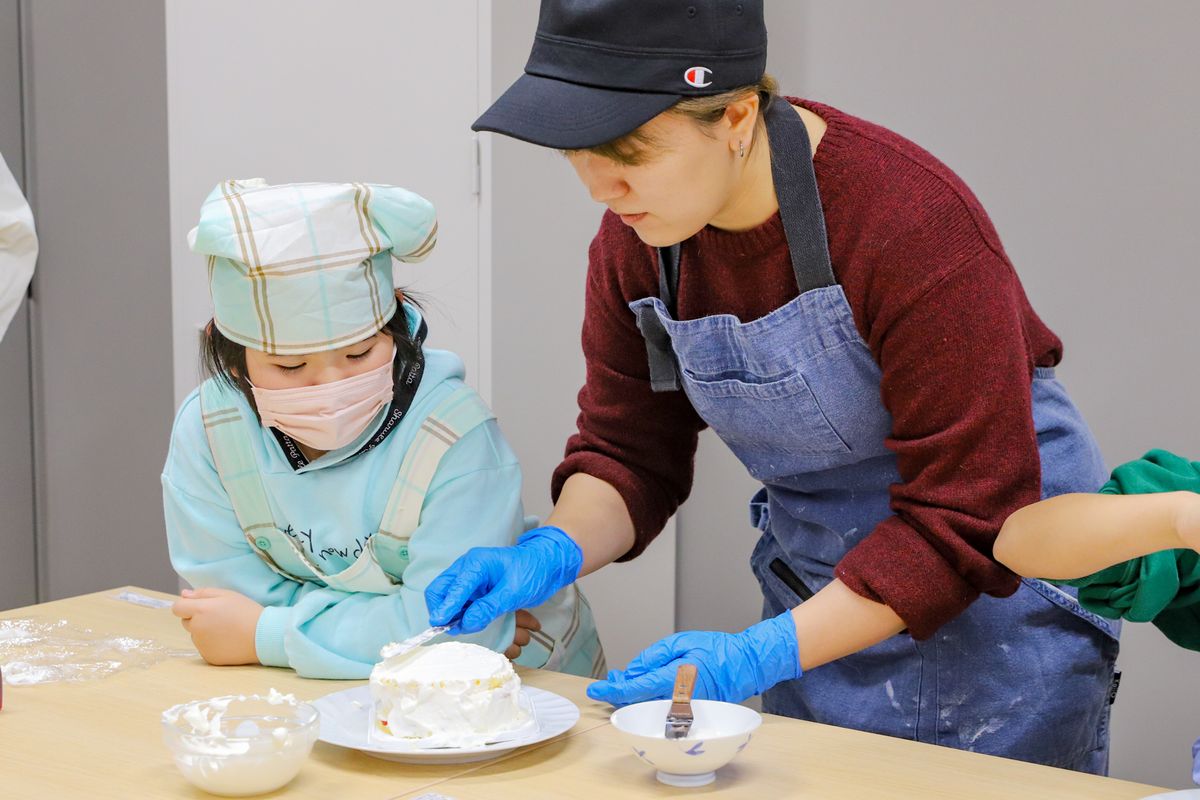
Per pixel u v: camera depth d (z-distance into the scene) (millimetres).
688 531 2469
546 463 2375
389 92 2242
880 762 1083
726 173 1160
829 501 1423
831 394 1292
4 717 1184
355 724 1150
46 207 2689
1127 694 2201
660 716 1082
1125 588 1046
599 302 1472
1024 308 1339
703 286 1347
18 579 2746
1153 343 2139
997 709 1380
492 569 1306
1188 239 2094
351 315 1297
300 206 1270
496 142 2191
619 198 1141
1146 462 1126
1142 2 2088
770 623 1222
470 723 1098
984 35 2201
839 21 2312
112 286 2752
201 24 2316
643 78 1067
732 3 1095
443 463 1405
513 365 2285
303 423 1327
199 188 2338
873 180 1200
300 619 1339
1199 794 958
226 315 1297
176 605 1372
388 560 1442
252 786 996
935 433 1195
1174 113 2086
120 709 1210
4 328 2336
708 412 1395
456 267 2254
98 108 2725
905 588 1182
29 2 2645
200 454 1449
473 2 2156
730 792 1017
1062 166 2174
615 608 2445
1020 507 1173
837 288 1239
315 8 2264
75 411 2750
